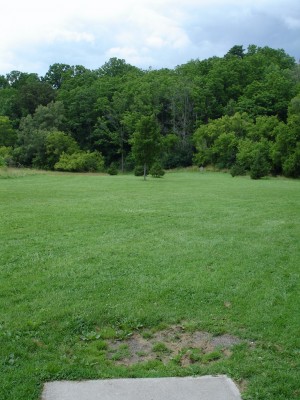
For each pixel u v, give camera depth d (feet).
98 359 14.53
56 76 360.28
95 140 259.60
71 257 27.84
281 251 30.19
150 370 13.91
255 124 214.28
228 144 207.92
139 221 42.24
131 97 269.85
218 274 24.26
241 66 278.46
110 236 34.73
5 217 43.32
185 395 12.42
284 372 13.71
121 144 252.01
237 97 270.05
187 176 152.25
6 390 12.47
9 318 17.72
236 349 15.38
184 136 248.52
